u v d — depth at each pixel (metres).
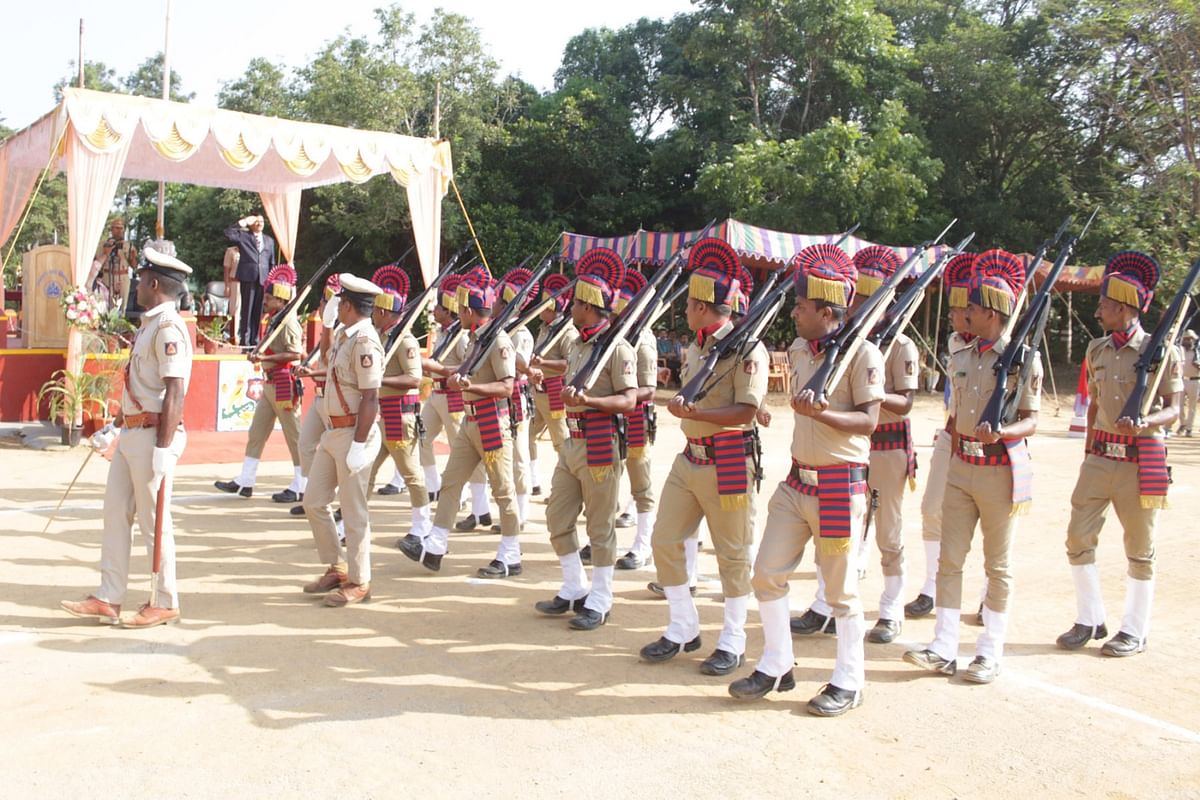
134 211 34.50
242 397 12.77
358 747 3.96
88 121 11.31
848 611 4.48
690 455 4.95
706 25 26.36
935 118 27.81
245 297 15.16
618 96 30.58
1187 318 5.42
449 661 5.00
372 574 6.68
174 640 5.17
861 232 24.05
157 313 5.24
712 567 7.21
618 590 6.46
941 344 26.14
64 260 13.83
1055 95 27.72
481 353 6.33
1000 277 5.05
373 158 14.00
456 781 3.71
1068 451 13.80
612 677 4.85
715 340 4.88
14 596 5.82
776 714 4.45
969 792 3.74
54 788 3.55
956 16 29.86
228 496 9.13
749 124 26.78
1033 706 4.61
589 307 5.65
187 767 3.74
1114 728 4.36
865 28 25.58
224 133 12.54
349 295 5.75
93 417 11.70
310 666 4.86
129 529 5.46
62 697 4.37
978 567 7.36
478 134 26.62
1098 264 25.83
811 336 4.48
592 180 28.75
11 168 13.82
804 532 4.58
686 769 3.87
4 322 13.45
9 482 9.43
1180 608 6.29
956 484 4.97
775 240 17.98
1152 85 22.84
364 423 5.70
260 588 6.22
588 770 3.83
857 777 3.84
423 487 7.10
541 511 8.92
